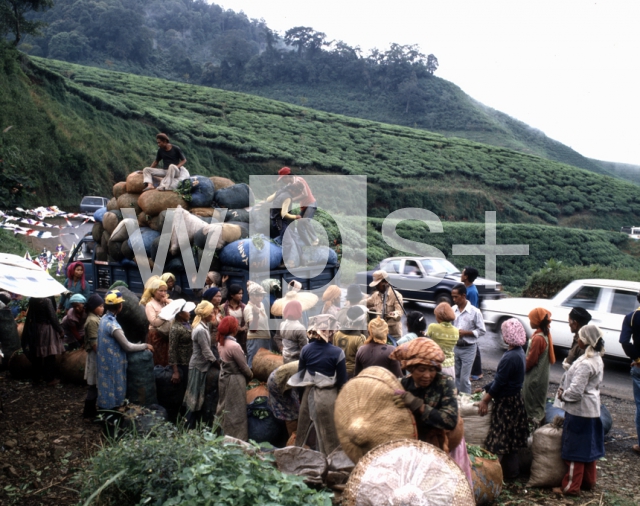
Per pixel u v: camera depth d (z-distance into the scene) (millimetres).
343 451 4582
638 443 6098
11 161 27703
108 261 9297
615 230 59281
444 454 3672
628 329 6078
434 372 3885
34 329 6988
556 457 5047
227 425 5422
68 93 48719
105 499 3924
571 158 109188
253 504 3475
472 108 122125
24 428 5906
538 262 40219
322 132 72875
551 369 9250
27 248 17703
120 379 5773
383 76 134125
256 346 6988
